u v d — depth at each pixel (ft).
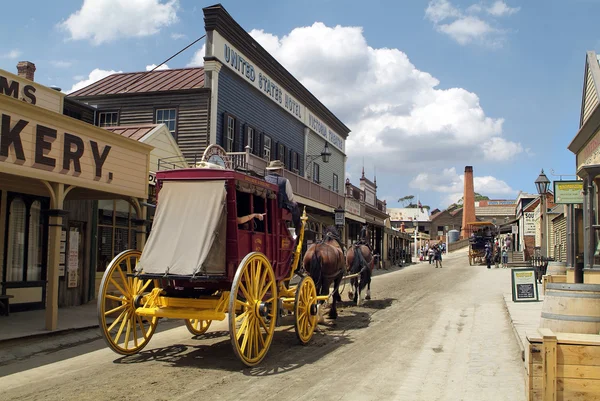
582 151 53.83
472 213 247.09
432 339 32.63
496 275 89.97
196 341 31.19
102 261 49.67
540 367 18.06
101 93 67.05
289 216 32.55
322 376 23.67
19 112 29.99
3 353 27.71
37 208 44.01
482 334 34.24
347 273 48.65
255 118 73.97
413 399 20.59
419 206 313.53
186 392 20.85
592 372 17.58
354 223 111.45
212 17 62.44
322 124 103.24
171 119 63.87
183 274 24.27
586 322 20.94
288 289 32.14
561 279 46.24
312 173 98.02
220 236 25.46
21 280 42.29
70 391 20.94
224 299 25.70
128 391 20.94
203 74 68.39
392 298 54.65
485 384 22.79
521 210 152.76
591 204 33.88
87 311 42.24
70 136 33.76
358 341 31.91
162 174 26.96
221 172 26.07
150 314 25.98
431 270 112.16
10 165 29.30
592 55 51.78
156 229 25.98
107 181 37.09
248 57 71.15
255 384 22.11
